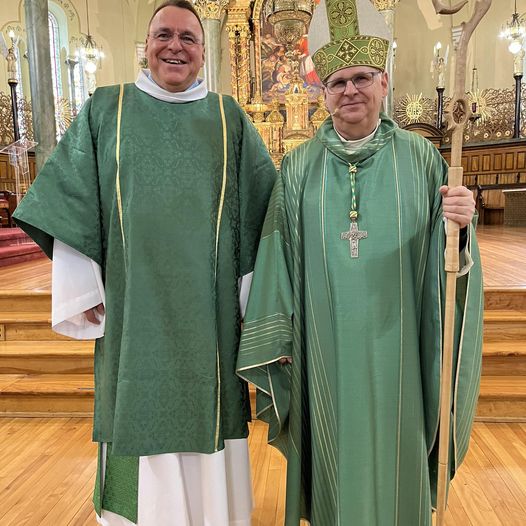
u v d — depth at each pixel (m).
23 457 2.58
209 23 8.80
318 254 1.52
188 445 1.62
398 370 1.46
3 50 9.23
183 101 1.66
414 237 1.49
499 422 2.91
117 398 1.58
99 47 10.66
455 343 1.54
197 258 1.60
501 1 10.45
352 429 1.45
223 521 1.68
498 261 4.98
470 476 2.34
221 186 1.66
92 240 1.66
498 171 10.57
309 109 9.55
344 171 1.52
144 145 1.60
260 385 1.62
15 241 6.47
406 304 1.48
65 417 3.09
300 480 1.63
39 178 1.63
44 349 3.43
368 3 1.45
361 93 1.45
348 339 1.45
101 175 1.64
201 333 1.60
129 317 1.57
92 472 2.43
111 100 1.66
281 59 9.70
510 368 3.19
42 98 7.01
